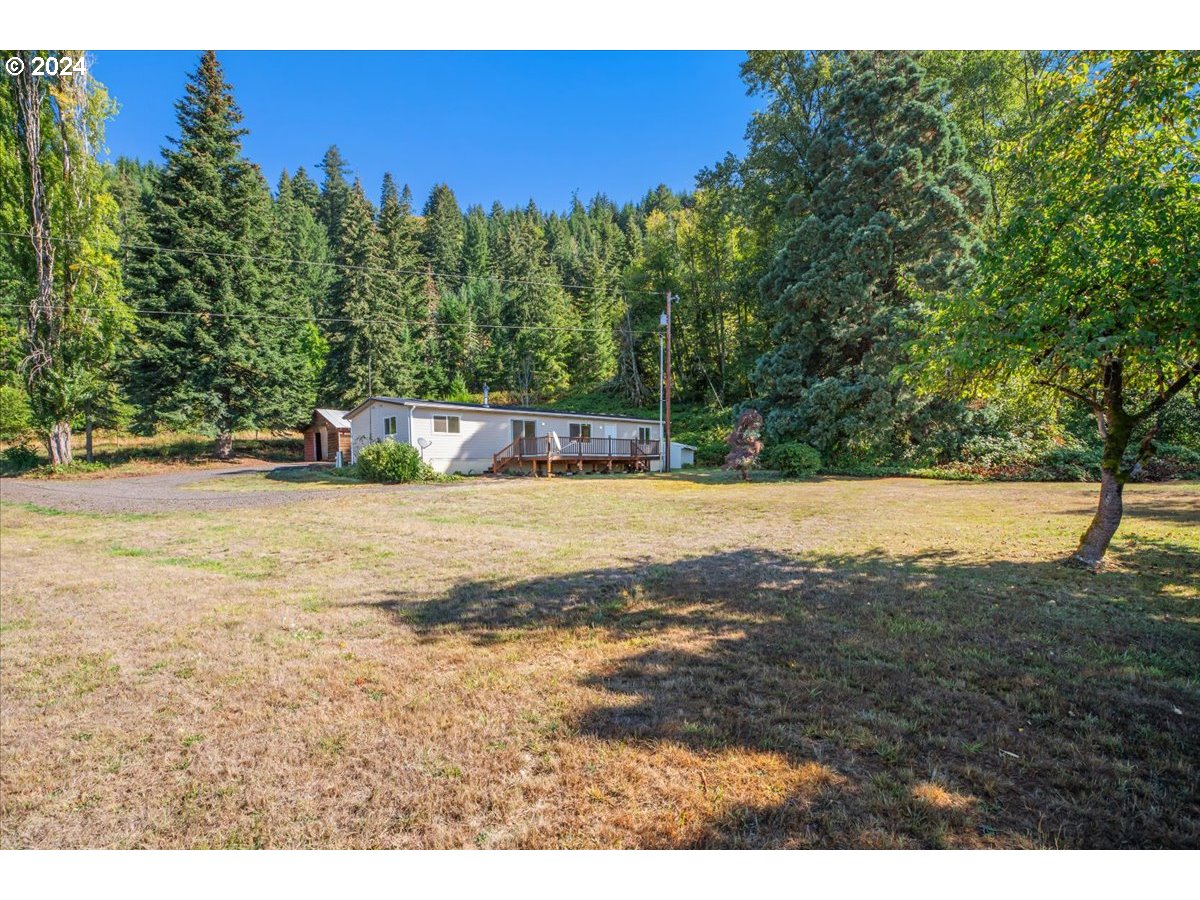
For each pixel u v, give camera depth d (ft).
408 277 145.18
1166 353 14.97
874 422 60.59
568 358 149.07
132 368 84.02
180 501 42.98
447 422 71.05
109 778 8.89
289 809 7.98
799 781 7.99
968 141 69.10
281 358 94.79
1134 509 32.30
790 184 81.10
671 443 86.12
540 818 7.53
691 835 7.09
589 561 22.62
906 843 6.81
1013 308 17.29
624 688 11.18
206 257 86.12
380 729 9.99
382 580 20.42
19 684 12.36
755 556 23.00
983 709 9.98
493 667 12.53
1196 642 13.09
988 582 18.33
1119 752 8.61
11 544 28.12
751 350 101.35
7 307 74.49
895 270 61.00
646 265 126.11
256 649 14.08
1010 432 58.44
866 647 12.95
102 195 71.77
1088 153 17.85
